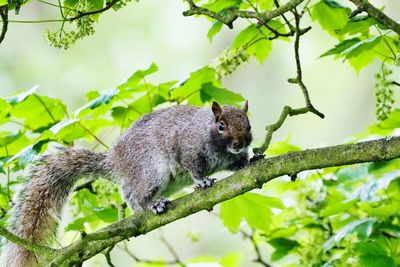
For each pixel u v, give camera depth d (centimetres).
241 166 1143
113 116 1152
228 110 1120
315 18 1062
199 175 1115
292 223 1081
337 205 995
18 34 2761
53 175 1149
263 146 934
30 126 1154
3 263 1051
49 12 2806
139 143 1146
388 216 998
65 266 888
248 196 1113
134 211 1141
